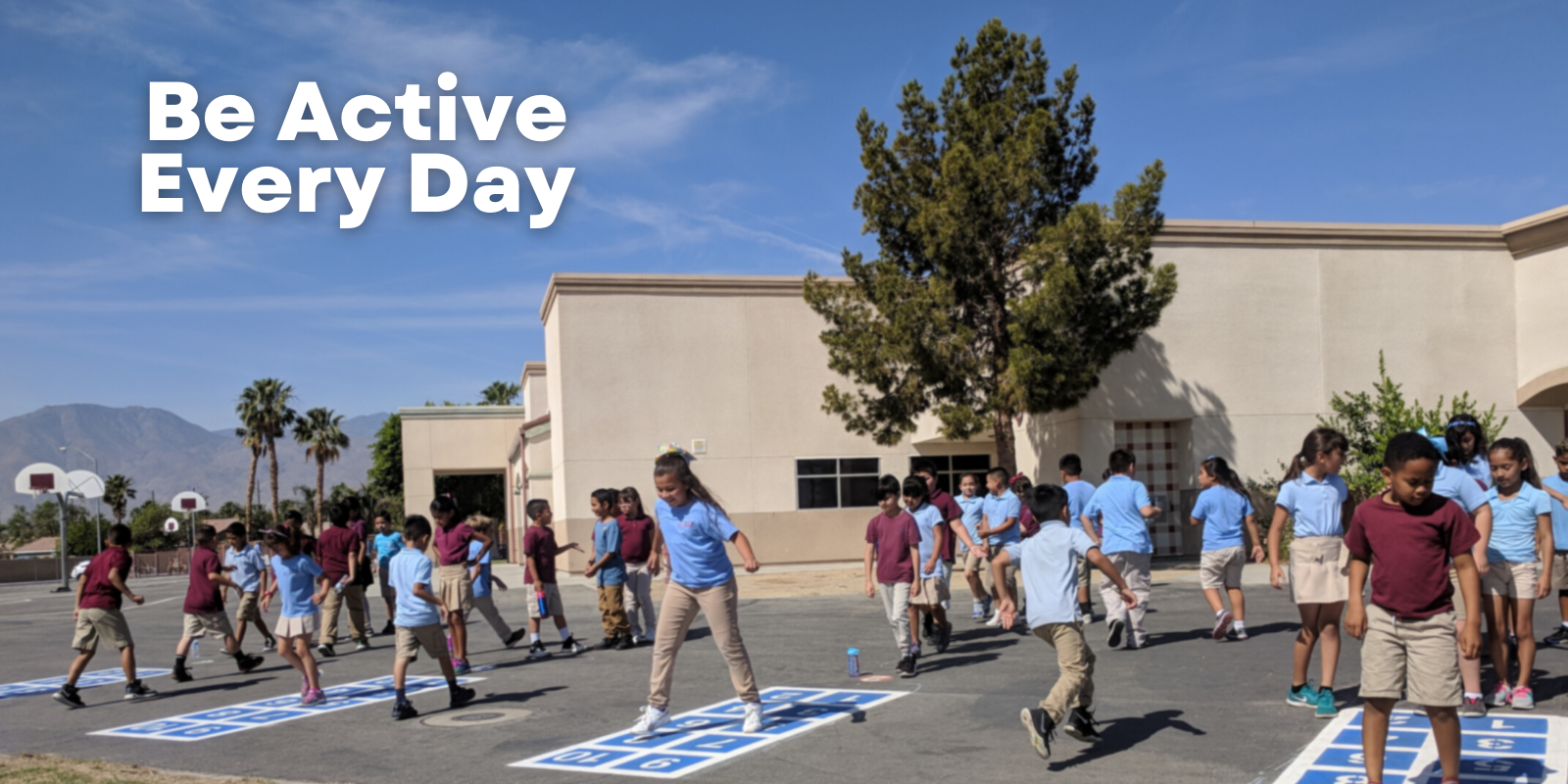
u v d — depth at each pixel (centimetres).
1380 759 542
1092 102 2186
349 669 1245
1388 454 530
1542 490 735
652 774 670
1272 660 977
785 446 2683
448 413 4269
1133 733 717
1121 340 2053
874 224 2261
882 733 758
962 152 2028
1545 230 2339
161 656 1478
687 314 2644
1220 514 1086
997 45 2177
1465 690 720
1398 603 525
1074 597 668
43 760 784
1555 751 614
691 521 776
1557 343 2330
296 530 1192
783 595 1919
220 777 703
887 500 1012
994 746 704
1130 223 2009
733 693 951
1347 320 2369
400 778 692
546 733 816
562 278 2581
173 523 6253
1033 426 2505
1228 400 2317
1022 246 2169
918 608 1116
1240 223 2341
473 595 1249
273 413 7338
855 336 2169
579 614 1792
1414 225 2395
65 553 4034
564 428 2558
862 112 2247
